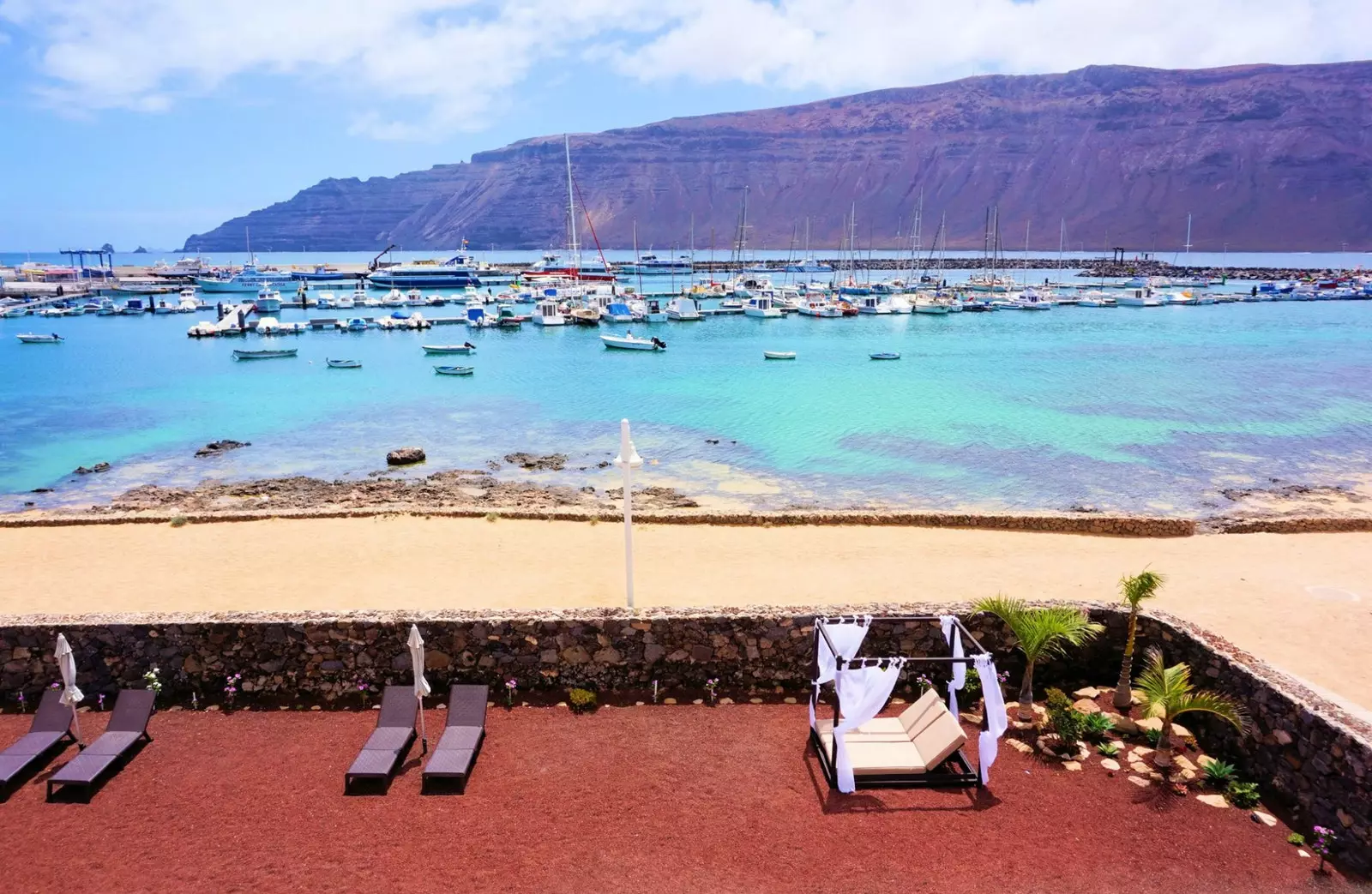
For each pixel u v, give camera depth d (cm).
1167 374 6356
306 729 1326
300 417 4912
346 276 16175
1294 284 14862
